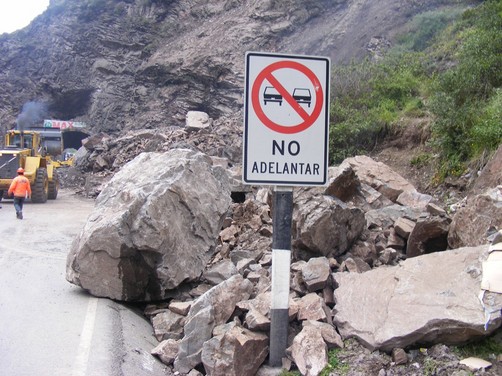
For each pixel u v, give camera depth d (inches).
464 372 145.5
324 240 255.1
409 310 166.4
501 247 169.9
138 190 268.1
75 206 799.7
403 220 291.4
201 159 303.6
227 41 1691.7
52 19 2230.6
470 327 152.9
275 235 176.2
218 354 178.9
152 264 259.1
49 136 1453.0
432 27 1149.7
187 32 1948.8
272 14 1697.8
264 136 172.4
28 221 592.4
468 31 807.1
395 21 1358.3
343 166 379.9
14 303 259.4
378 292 183.5
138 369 191.3
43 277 313.6
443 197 442.9
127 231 255.1
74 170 1206.3
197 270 274.4
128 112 1852.9
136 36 2001.7
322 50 1453.0
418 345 161.6
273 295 176.7
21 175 619.2
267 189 454.3
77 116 2085.4
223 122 1117.1
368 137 619.8
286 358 175.6
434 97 526.3
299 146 174.1
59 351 199.8
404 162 555.2
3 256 379.6
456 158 465.4
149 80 1851.6
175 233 266.2
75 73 2021.4
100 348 200.7
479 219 223.0
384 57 1000.9
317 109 175.0
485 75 497.7
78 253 262.1
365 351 166.9
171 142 1016.2
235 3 1895.9
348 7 1566.2
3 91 2151.8
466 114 467.5
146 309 261.4
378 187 407.5
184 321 231.8
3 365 188.2
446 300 163.8
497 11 783.1
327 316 186.9
